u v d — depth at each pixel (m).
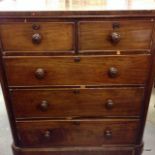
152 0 1.07
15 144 1.34
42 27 0.97
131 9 0.93
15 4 1.02
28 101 1.18
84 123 1.26
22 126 1.26
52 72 1.09
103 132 1.29
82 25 0.97
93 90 1.15
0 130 1.66
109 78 1.11
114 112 1.22
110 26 0.97
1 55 1.04
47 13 0.93
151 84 1.13
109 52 1.04
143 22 0.97
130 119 1.25
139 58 1.06
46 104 1.17
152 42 1.02
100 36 0.99
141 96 1.17
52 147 1.34
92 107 1.21
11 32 0.98
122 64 1.07
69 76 1.10
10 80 1.11
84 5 1.00
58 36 0.99
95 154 1.35
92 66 1.08
